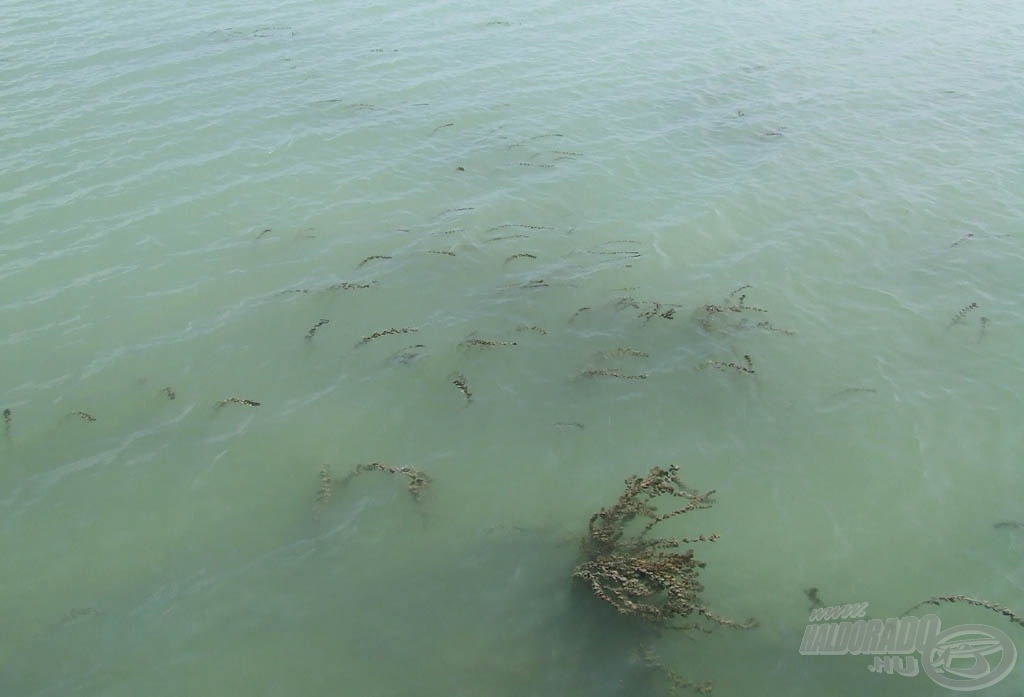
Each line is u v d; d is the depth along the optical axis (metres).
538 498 9.79
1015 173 18.38
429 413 10.99
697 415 11.17
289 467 10.07
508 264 14.30
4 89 19.53
